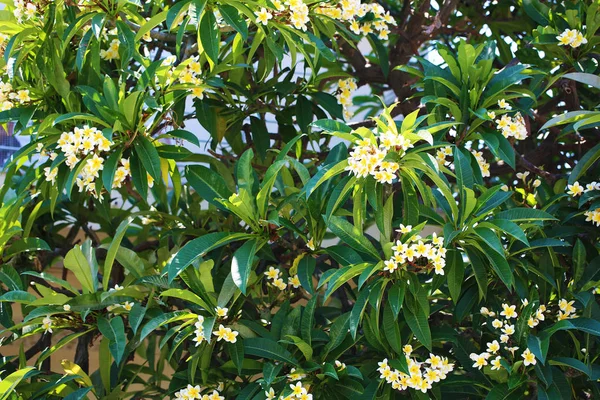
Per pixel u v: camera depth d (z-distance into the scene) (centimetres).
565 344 260
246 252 231
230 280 239
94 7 259
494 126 268
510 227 220
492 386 250
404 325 252
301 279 242
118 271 326
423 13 346
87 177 246
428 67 263
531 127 356
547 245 245
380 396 247
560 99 333
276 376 242
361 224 233
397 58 354
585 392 270
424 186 229
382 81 361
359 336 248
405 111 358
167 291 234
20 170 371
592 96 326
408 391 255
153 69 245
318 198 247
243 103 304
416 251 221
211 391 261
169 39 296
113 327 241
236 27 242
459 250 244
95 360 432
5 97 264
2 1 270
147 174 249
